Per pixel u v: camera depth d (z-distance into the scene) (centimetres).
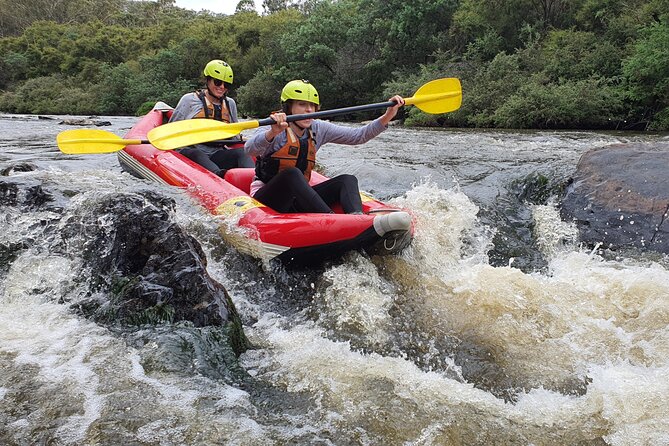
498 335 273
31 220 326
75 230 306
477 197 502
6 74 4322
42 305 276
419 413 209
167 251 270
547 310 291
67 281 287
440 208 421
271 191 363
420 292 315
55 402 196
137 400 200
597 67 1535
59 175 455
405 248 345
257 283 329
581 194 459
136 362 223
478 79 1652
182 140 365
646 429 200
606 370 244
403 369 243
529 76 1617
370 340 271
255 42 3434
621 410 212
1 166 591
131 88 3412
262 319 294
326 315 296
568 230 434
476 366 251
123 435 181
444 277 333
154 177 459
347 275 323
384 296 310
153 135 371
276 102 2709
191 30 4081
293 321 293
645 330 272
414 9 2095
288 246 328
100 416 190
